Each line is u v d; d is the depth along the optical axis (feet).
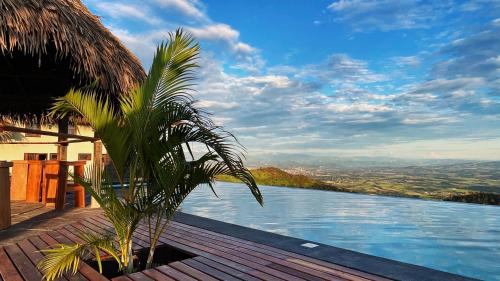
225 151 9.11
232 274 8.44
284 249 11.19
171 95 9.05
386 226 24.38
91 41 10.85
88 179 8.94
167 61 8.77
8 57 15.69
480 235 21.25
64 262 7.34
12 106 24.14
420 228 23.38
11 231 13.29
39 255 9.98
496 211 30.91
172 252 11.59
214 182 9.41
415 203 36.35
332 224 25.07
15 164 22.24
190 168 9.04
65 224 14.74
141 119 8.54
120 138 8.45
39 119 26.35
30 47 8.78
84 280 7.91
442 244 18.94
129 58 13.88
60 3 10.62
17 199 22.02
